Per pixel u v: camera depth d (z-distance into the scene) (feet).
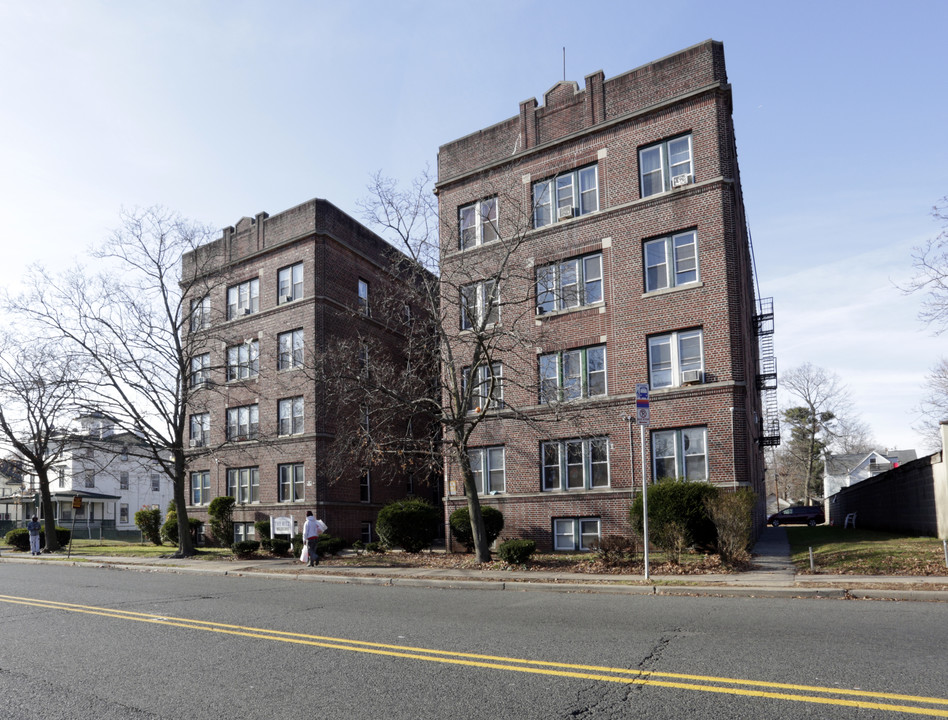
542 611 35.63
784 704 18.12
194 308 90.94
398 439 71.00
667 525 58.08
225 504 111.86
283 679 22.03
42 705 19.76
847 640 25.73
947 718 16.78
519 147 84.84
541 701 19.06
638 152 76.95
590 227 78.38
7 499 188.24
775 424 114.93
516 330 70.54
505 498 80.02
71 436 93.20
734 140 82.02
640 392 49.14
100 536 159.12
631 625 30.48
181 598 43.86
